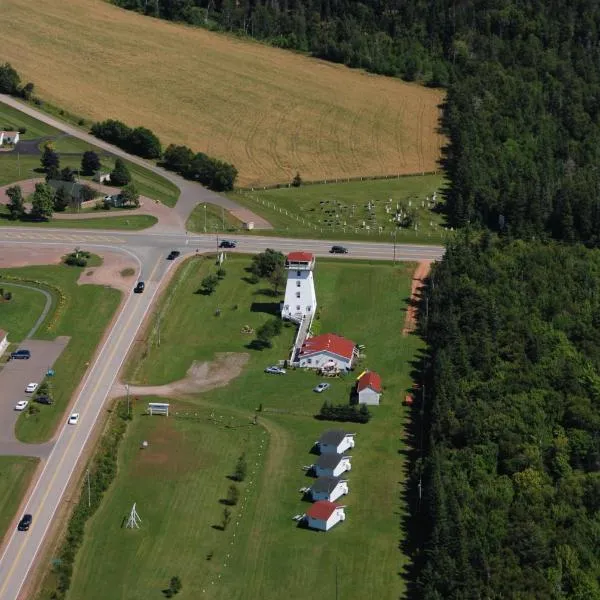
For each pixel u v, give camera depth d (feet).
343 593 652.07
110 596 648.79
